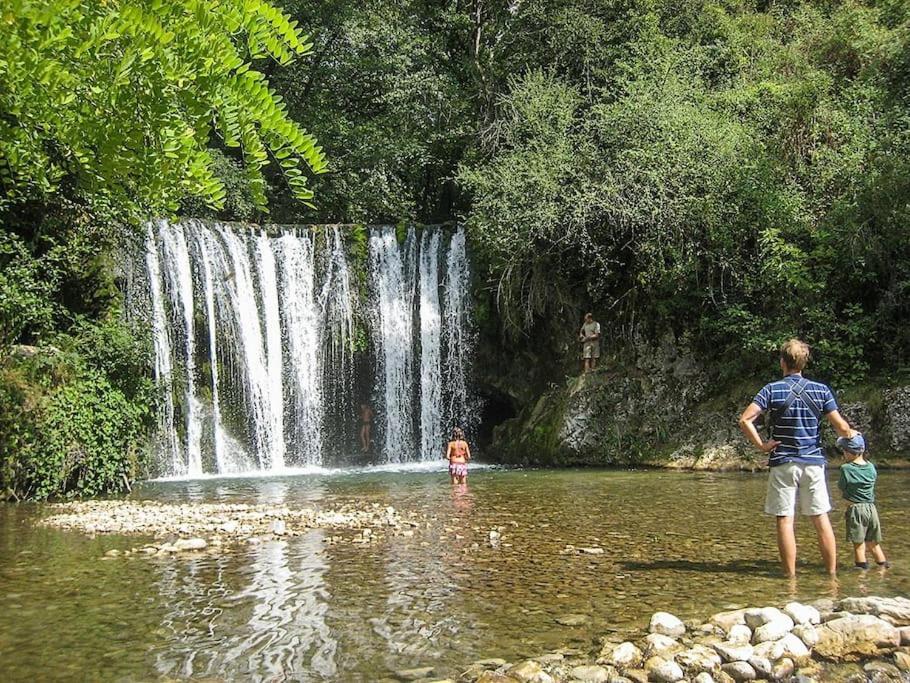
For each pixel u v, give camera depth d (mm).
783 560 6414
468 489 13844
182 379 19891
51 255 15891
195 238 20859
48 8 1941
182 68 2174
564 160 19906
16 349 14320
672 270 18297
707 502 11336
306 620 5512
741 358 17938
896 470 14797
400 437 22688
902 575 6359
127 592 6387
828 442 15906
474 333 22641
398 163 30734
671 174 18719
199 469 19734
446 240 23609
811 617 5047
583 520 9820
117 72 2156
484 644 4926
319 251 22984
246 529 9375
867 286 17703
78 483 14039
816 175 18766
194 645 4988
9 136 2625
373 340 22906
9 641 5102
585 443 18625
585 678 4270
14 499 13398
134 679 4387
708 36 23781
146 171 2459
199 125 2303
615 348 19672
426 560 7473
